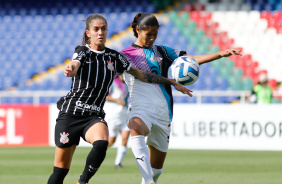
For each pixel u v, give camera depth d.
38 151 45.59
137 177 27.98
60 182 16.94
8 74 69.75
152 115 18.30
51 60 70.12
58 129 16.72
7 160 38.16
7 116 48.84
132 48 19.00
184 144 45.41
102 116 17.42
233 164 34.47
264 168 31.92
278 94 58.91
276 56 63.78
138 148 17.62
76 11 73.62
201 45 66.62
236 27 66.94
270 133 43.56
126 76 19.11
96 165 16.17
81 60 16.55
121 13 71.81
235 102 57.97
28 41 72.50
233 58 62.88
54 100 63.44
